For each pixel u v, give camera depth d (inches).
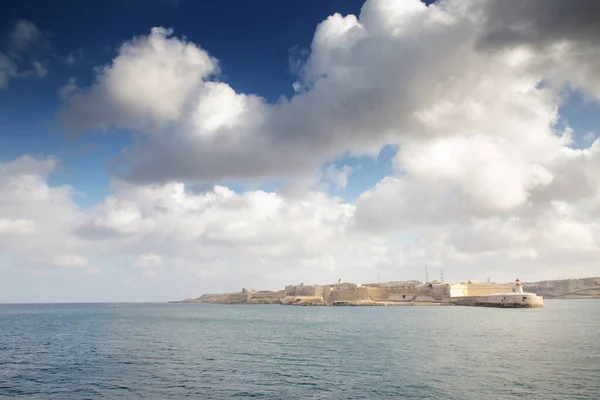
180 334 2755.9
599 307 6235.2
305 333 2731.3
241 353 1827.0
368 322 3673.7
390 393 1112.8
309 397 1092.5
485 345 1934.1
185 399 1091.9
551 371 1331.2
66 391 1186.6
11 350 1999.3
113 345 2162.9
